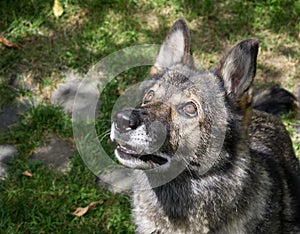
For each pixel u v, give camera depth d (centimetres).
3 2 176
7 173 140
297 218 116
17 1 176
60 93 158
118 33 171
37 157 145
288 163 124
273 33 172
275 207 109
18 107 155
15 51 166
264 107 139
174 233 108
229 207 104
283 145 125
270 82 162
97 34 170
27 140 147
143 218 110
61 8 172
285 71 164
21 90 158
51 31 171
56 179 140
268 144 120
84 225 131
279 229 110
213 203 103
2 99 156
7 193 136
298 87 161
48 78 161
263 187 107
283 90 141
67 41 169
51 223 131
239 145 102
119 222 131
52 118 151
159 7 177
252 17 175
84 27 172
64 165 143
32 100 156
